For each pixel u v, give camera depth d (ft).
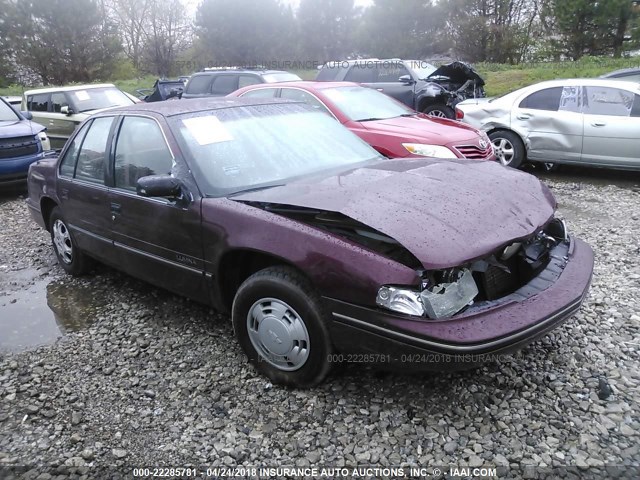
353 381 11.06
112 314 14.98
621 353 11.78
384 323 9.09
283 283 10.28
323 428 9.83
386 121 24.67
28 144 30.78
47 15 111.24
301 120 14.60
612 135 27.20
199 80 43.73
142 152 13.38
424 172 11.84
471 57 93.81
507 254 10.37
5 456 9.57
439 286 9.04
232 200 11.39
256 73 41.27
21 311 15.44
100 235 15.16
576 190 27.09
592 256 11.94
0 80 111.75
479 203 10.37
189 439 9.77
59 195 16.70
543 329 9.42
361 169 12.50
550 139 28.99
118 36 117.50
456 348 8.62
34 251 20.89
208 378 11.56
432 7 99.86
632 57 73.92
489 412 10.03
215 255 11.46
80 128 16.43
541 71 69.21
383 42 103.09
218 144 12.71
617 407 10.03
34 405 10.93
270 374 11.10
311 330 10.12
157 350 12.86
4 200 30.35
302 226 10.21
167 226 12.44
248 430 9.89
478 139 23.47
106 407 10.80
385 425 9.81
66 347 13.25
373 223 9.22
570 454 8.97
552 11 84.23
